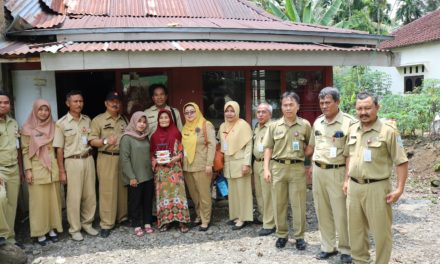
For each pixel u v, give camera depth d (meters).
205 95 6.27
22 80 5.55
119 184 5.29
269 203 4.88
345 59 5.74
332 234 4.14
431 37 15.74
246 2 8.00
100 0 7.10
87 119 4.97
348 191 3.56
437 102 10.66
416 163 8.69
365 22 17.64
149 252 4.49
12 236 4.61
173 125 5.08
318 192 4.06
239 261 4.17
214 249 4.53
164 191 5.03
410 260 4.08
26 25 5.35
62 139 4.77
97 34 5.38
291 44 5.93
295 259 4.17
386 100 11.49
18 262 4.15
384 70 18.47
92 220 5.04
